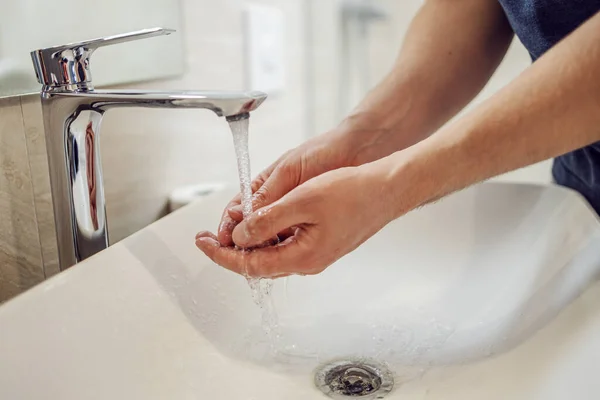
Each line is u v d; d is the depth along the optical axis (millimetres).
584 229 518
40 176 521
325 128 1079
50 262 543
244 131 373
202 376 438
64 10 525
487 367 445
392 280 580
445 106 598
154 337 429
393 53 1188
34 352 349
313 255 391
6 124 484
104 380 376
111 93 385
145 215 675
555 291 466
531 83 367
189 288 482
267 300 528
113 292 418
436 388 446
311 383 466
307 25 967
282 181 500
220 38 769
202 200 558
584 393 330
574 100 357
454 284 565
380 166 387
